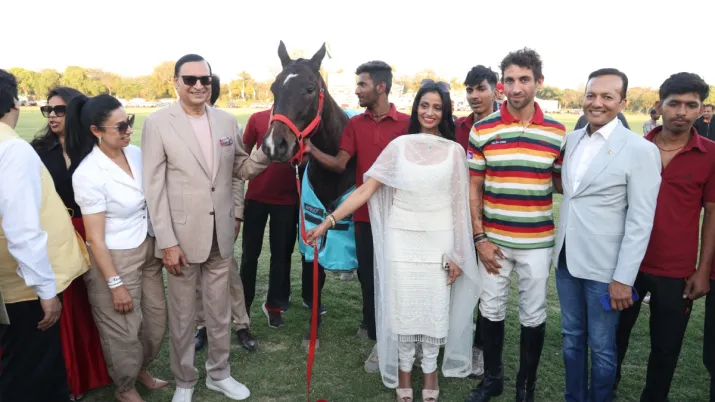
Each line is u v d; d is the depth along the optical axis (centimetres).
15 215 201
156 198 254
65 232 230
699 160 248
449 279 276
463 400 295
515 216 258
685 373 324
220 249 274
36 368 227
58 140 278
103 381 292
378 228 284
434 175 262
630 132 238
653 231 257
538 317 268
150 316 276
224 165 271
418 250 270
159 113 261
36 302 224
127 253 255
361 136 322
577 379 267
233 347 354
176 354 276
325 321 403
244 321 356
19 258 204
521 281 268
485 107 328
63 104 272
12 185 200
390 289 278
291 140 282
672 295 257
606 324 249
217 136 268
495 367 285
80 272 237
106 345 262
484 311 280
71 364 276
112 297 253
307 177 348
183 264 263
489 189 267
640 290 271
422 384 312
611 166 234
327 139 331
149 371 323
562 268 259
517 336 375
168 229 257
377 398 296
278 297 387
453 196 271
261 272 514
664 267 256
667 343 263
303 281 418
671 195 253
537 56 247
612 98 232
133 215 257
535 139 251
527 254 260
